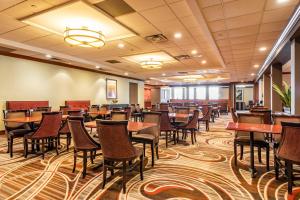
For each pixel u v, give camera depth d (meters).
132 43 5.91
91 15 3.97
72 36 4.42
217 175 3.24
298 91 4.71
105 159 2.76
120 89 13.12
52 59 7.82
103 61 8.81
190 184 2.90
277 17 4.13
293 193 2.63
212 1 3.48
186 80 16.69
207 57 7.77
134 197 2.51
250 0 3.46
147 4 3.52
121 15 3.97
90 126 3.46
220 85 19.89
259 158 3.90
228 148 5.06
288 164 2.61
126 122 2.64
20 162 3.84
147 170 3.46
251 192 2.67
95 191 2.67
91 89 10.65
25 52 6.62
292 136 2.50
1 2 3.47
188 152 4.66
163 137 6.43
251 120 3.88
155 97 22.59
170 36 5.26
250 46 6.33
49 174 3.25
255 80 16.56
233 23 4.45
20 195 2.55
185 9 3.71
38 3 3.52
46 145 5.00
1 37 5.39
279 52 5.96
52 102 8.47
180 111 7.00
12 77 7.04
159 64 8.07
